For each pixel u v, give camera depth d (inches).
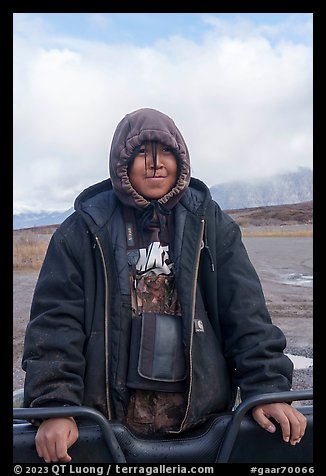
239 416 47.4
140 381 49.5
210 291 53.9
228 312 53.5
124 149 53.3
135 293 51.9
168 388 50.0
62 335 49.1
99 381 49.8
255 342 51.7
